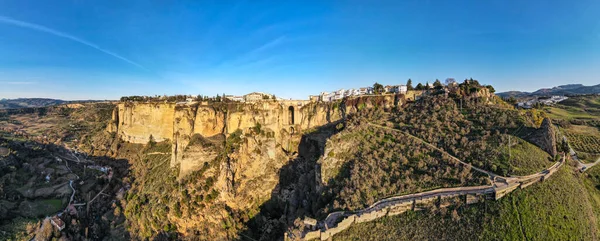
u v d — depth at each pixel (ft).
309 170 348.38
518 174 208.74
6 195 289.94
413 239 186.09
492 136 250.57
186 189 306.55
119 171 395.34
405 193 218.38
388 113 344.90
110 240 283.18
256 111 371.97
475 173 215.92
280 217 312.29
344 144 287.69
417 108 330.34
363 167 253.65
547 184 204.85
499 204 189.06
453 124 279.69
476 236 176.96
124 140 452.35
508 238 172.65
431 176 225.56
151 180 356.18
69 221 285.64
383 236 193.26
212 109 366.84
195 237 281.13
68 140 489.26
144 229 290.76
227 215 298.97
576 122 418.31
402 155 255.70
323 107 395.75
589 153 313.12
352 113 364.38
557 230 177.78
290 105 404.57
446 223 189.26
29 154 382.22
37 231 256.52
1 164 324.60
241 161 337.11
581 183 251.80
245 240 284.82
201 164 329.52
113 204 329.93
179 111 369.09
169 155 388.98
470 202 195.11
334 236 200.54
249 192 324.60
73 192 330.54
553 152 238.07
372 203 218.79
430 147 256.93
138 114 438.81
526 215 182.39
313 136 388.37
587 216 198.39
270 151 357.20
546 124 248.32
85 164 401.29
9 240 239.71
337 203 229.86
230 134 361.51
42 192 311.27
